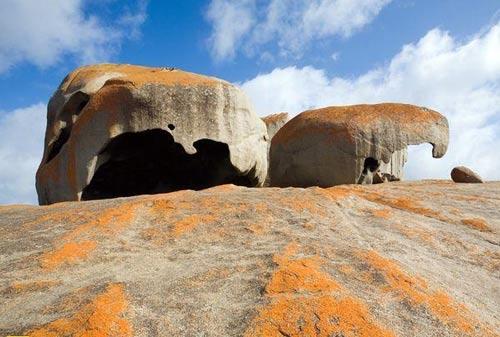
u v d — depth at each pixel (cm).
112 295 486
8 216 881
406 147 1723
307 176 1788
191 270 572
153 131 1670
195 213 787
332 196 906
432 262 693
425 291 547
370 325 444
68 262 604
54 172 1655
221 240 679
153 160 1834
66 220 780
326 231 738
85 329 416
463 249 766
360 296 505
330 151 1730
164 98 1546
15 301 505
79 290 512
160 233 706
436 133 1767
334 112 1823
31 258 620
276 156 1919
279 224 748
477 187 1262
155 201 845
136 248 654
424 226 848
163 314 465
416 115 1777
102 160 1591
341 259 605
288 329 430
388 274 569
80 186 1545
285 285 506
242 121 1716
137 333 430
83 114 1581
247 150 1730
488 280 667
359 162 1698
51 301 495
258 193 946
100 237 688
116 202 912
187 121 1571
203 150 1800
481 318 525
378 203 998
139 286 524
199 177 1958
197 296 502
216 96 1630
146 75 1594
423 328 466
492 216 948
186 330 440
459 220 911
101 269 584
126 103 1528
